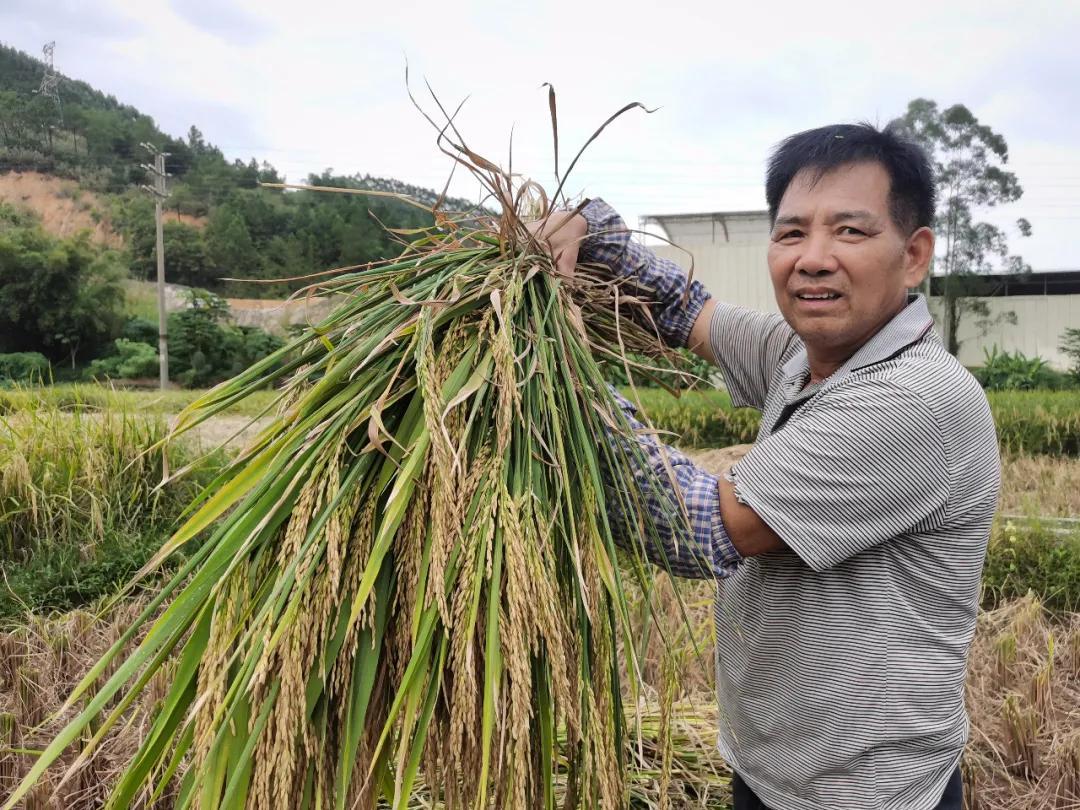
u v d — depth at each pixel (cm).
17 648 402
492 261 173
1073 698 378
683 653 346
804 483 139
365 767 131
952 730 151
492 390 143
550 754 131
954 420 138
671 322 207
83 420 643
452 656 125
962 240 3566
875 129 144
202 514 133
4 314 4944
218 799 118
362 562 128
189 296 4306
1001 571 537
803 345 180
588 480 143
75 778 280
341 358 154
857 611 146
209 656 120
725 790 258
